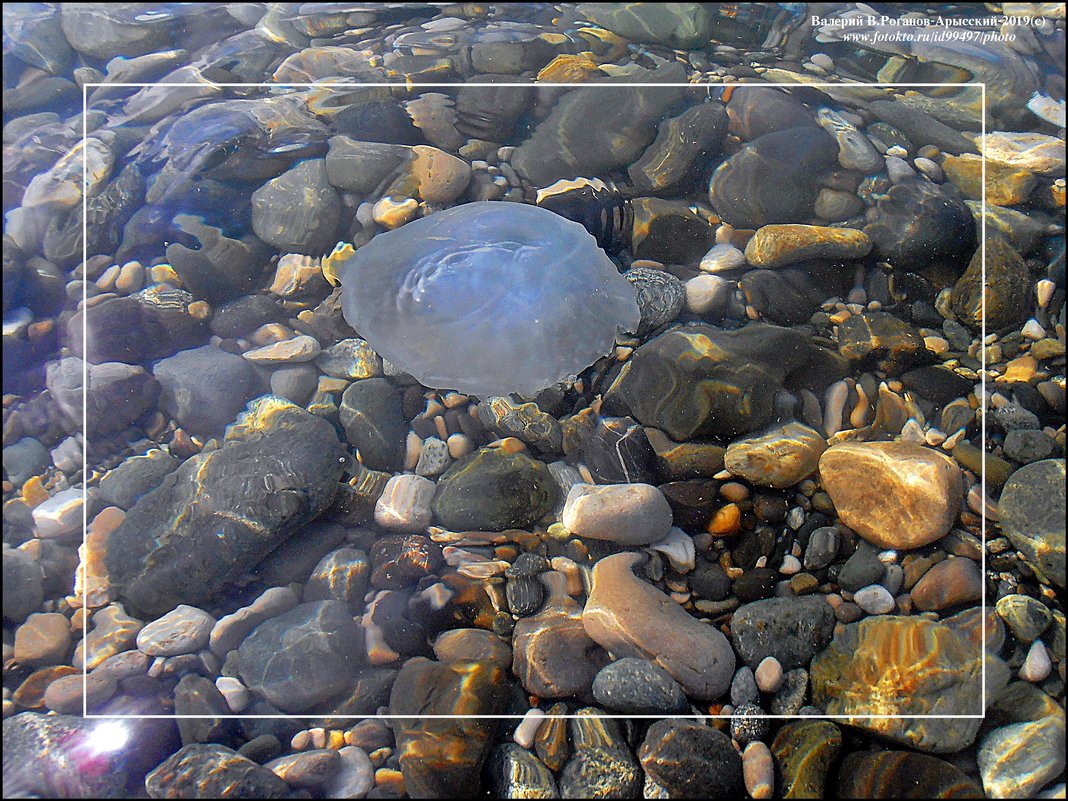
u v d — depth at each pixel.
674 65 0.93
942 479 0.67
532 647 0.64
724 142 0.88
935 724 0.61
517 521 0.69
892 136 0.87
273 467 0.69
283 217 0.83
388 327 0.77
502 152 0.88
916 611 0.66
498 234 0.79
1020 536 0.67
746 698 0.63
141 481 0.71
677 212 0.83
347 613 0.66
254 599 0.67
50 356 0.77
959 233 0.80
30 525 0.70
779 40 0.96
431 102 0.91
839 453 0.70
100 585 0.68
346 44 0.96
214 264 0.81
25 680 0.64
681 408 0.72
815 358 0.75
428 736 0.61
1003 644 0.64
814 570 0.68
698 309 0.79
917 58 0.94
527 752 0.61
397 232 0.82
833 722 0.62
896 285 0.80
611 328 0.77
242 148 0.87
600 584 0.66
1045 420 0.72
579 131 0.88
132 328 0.78
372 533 0.70
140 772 0.61
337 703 0.63
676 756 0.60
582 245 0.80
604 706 0.63
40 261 0.82
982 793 0.60
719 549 0.68
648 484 0.70
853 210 0.83
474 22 0.98
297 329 0.79
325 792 0.60
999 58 0.92
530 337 0.75
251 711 0.63
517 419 0.73
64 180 0.85
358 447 0.73
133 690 0.64
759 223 0.83
